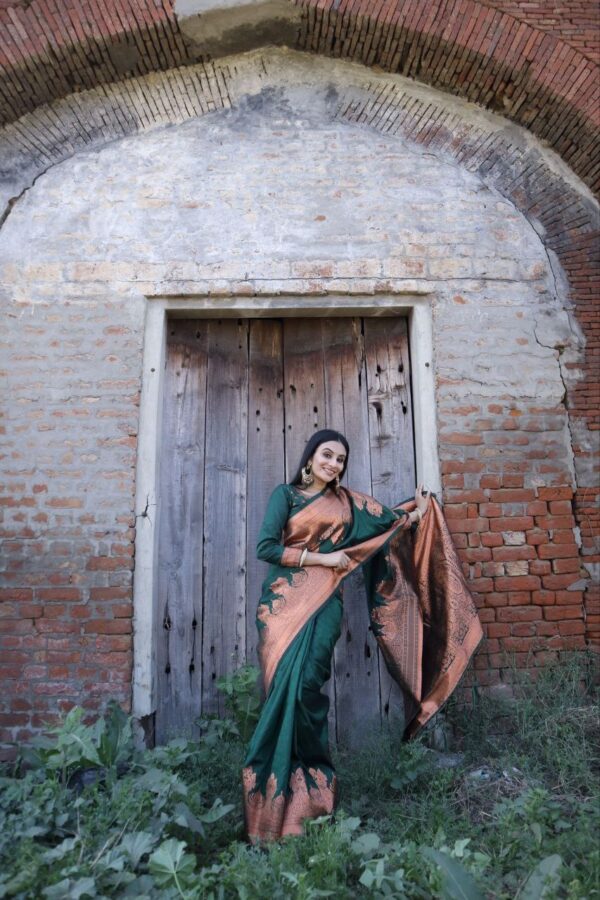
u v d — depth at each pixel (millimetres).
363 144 4605
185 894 2352
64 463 4062
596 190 4582
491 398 4242
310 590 3436
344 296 4367
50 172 4496
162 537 4219
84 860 2529
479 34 4367
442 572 3793
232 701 3795
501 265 4426
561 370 4309
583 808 2936
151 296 4301
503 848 2729
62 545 3969
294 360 4523
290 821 2984
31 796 3045
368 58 4621
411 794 3312
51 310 4254
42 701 3791
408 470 4352
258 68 4691
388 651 3768
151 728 3887
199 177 4500
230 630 4152
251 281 4320
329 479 3666
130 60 4488
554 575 4055
